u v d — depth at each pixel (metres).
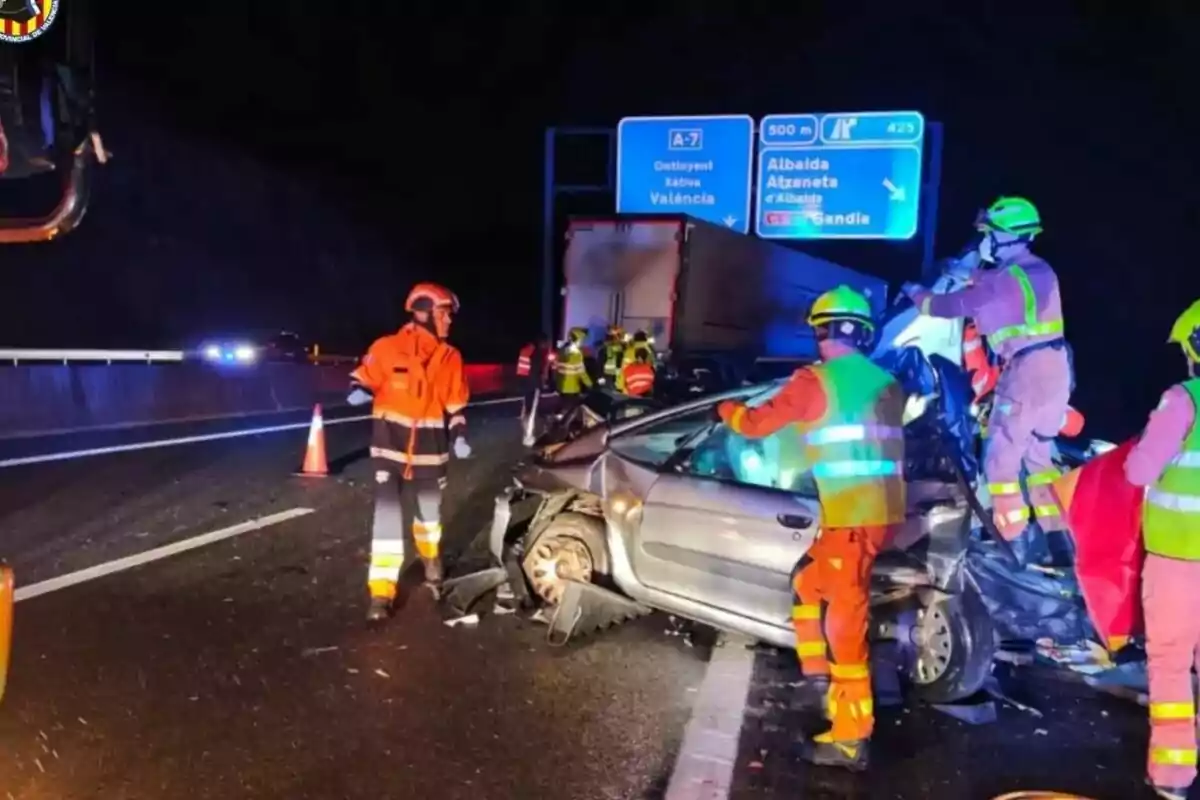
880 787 4.35
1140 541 4.71
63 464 11.73
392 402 6.48
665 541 5.95
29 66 2.50
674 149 26.77
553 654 5.86
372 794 4.11
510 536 6.88
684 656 5.90
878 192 25.73
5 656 2.84
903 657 5.38
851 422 4.41
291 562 7.58
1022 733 4.97
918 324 6.51
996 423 5.93
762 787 4.31
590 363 16.42
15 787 4.06
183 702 4.95
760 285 26.36
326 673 5.42
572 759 4.50
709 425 6.12
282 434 15.85
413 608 6.61
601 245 21.05
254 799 4.03
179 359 21.83
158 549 7.81
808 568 4.66
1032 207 6.02
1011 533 5.82
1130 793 4.35
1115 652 5.05
